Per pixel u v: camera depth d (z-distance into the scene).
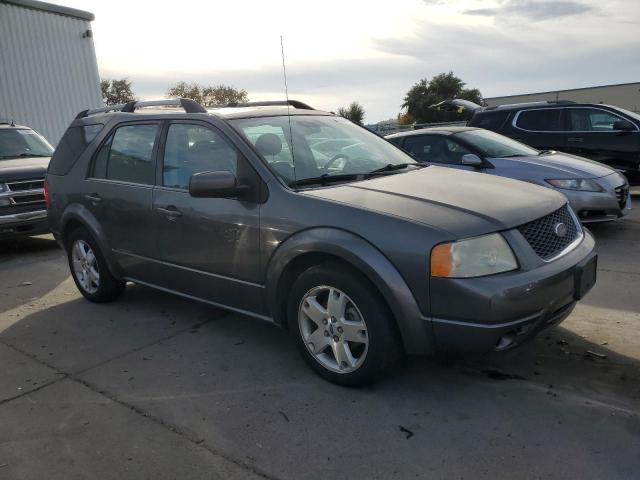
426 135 7.85
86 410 3.33
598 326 4.18
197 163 4.09
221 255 3.88
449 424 2.98
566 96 51.28
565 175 6.71
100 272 5.11
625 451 2.68
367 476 2.60
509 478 2.53
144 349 4.19
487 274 2.92
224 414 3.21
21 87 15.59
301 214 3.39
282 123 4.24
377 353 3.16
